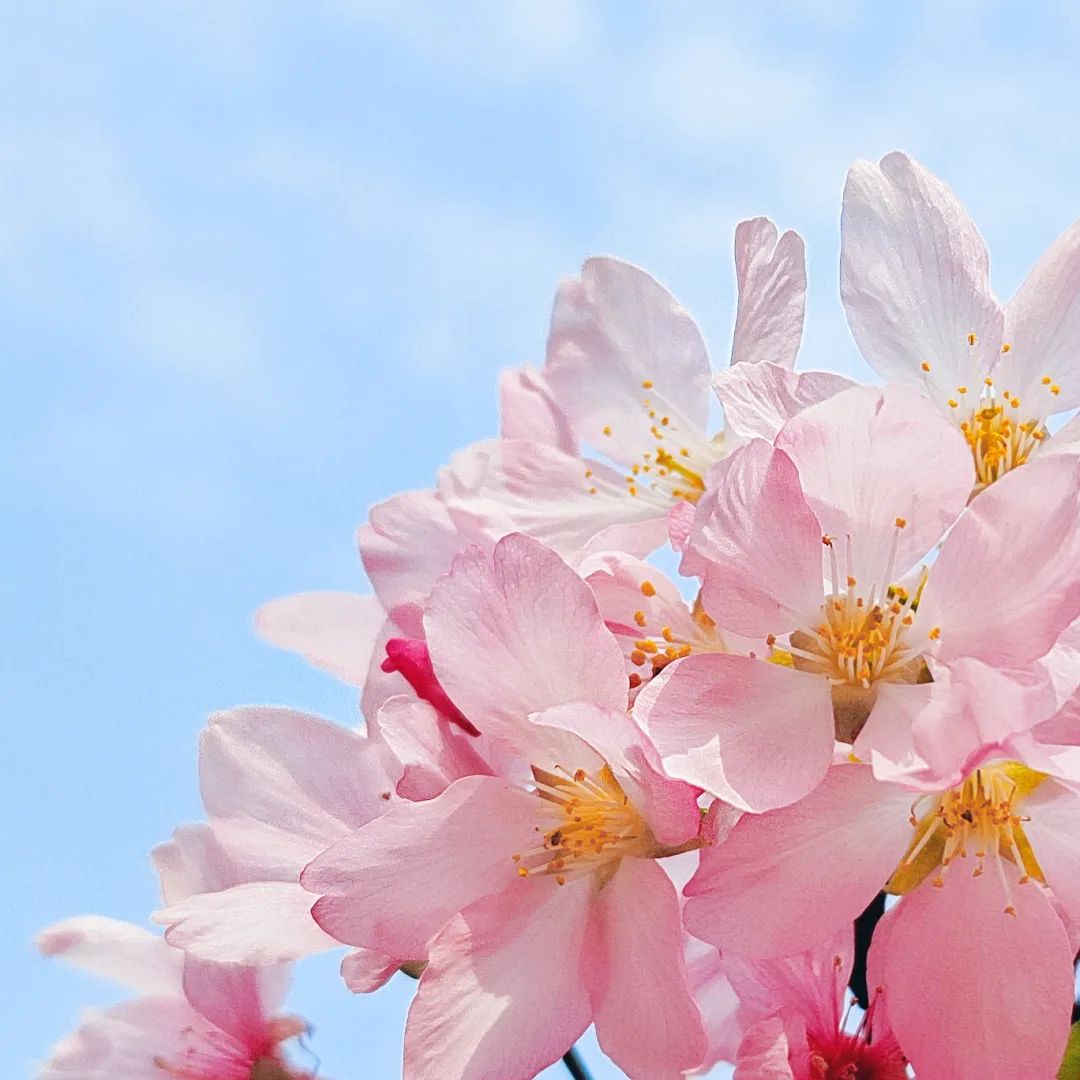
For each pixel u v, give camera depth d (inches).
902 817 18.3
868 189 19.6
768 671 18.4
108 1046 19.5
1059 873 18.3
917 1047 18.1
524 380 20.6
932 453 18.2
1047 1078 18.0
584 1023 18.4
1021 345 19.6
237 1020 19.5
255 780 19.1
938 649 18.3
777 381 18.7
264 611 19.7
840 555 18.4
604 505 20.3
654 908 18.3
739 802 18.1
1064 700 18.0
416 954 18.5
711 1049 18.6
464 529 19.6
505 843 18.6
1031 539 18.1
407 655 18.6
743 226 19.8
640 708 18.2
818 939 18.1
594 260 20.8
